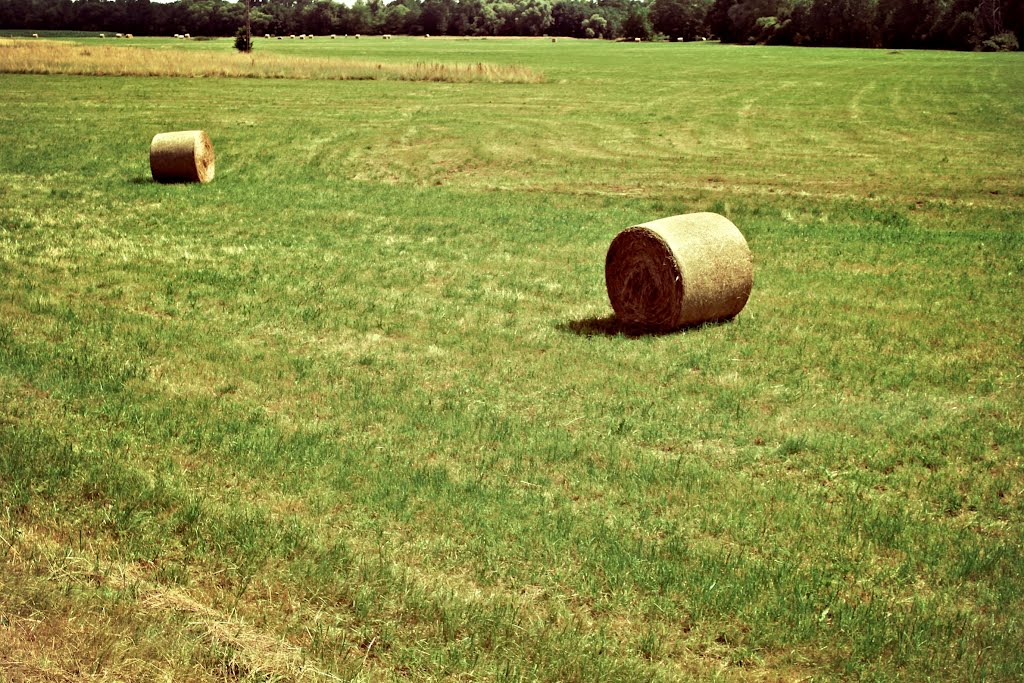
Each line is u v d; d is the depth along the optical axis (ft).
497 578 18.85
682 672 16.22
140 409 27.07
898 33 344.49
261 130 102.42
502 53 305.12
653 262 35.81
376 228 56.90
